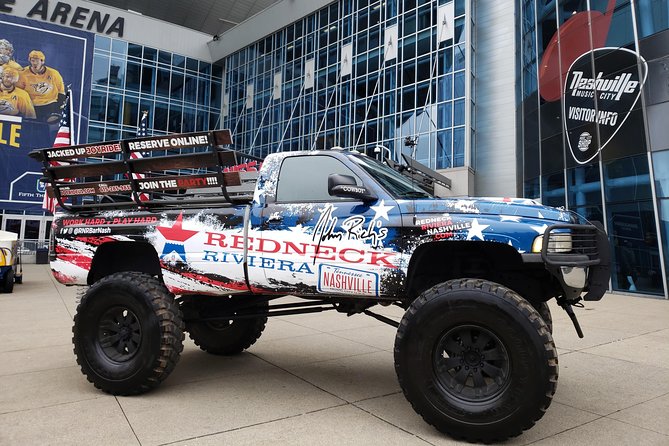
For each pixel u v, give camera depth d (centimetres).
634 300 1231
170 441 328
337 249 391
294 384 466
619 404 414
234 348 573
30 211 3062
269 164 444
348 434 344
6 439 328
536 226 346
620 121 1417
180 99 3891
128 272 449
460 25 2459
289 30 3559
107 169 489
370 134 2852
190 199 459
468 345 341
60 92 3250
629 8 1405
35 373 497
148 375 416
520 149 2003
